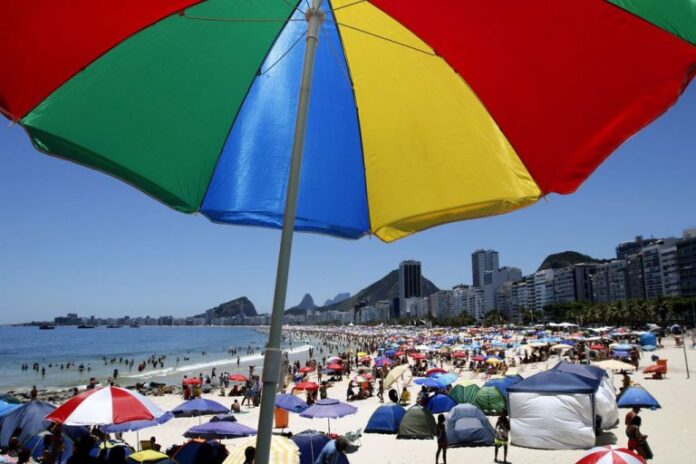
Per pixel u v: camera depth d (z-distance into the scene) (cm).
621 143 262
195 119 317
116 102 289
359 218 373
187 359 8194
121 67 279
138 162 313
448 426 1703
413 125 327
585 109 261
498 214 325
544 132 279
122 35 265
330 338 16450
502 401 2169
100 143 295
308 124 352
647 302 11750
